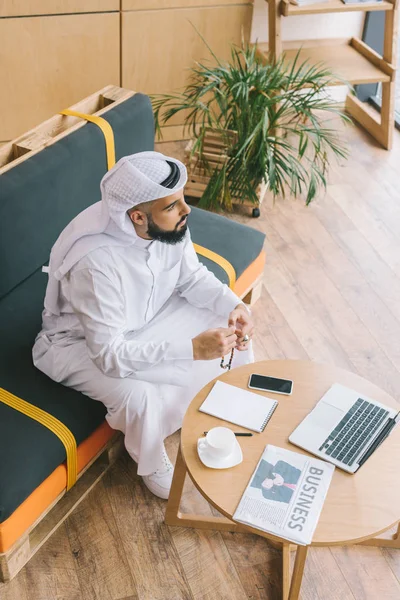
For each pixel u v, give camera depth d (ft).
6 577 6.40
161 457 6.95
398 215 11.64
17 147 7.73
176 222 6.33
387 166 12.78
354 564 6.80
